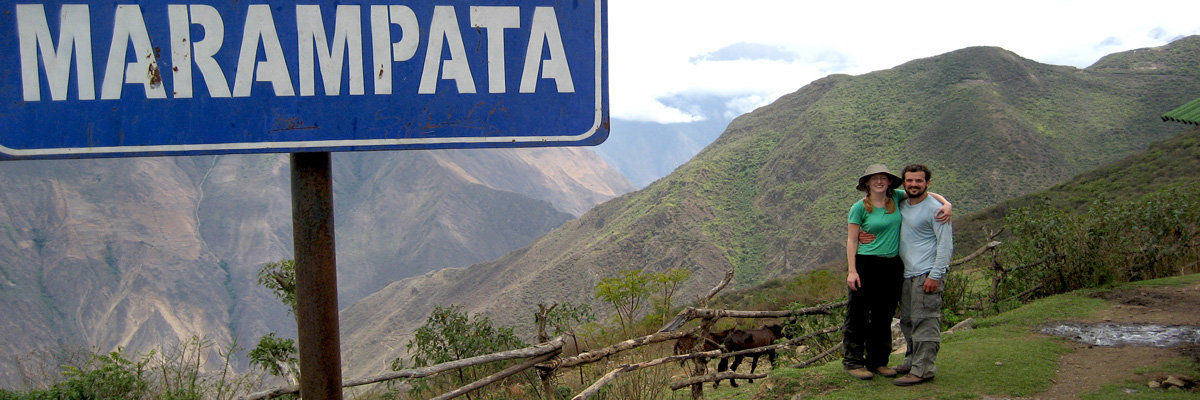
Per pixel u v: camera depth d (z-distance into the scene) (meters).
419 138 2.01
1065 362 5.08
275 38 1.95
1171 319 6.03
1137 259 8.59
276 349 5.54
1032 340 5.70
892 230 4.66
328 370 2.03
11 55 1.88
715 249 137.12
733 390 6.09
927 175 4.57
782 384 4.94
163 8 1.91
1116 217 8.57
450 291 183.25
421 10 1.99
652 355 7.37
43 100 1.90
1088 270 8.09
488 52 2.02
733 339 6.35
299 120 1.96
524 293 137.75
